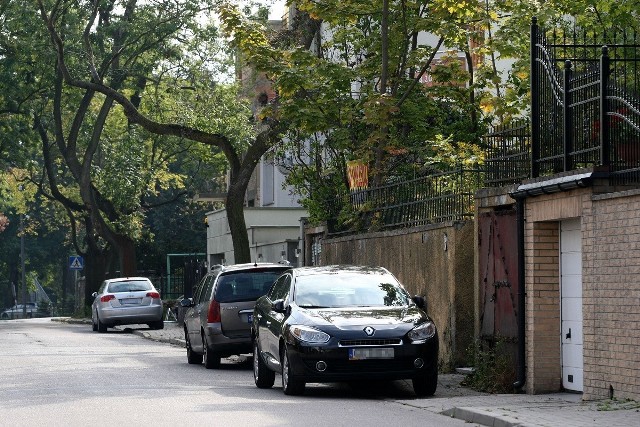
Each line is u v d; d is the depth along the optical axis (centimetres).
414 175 3312
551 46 2314
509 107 3369
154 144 8238
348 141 3569
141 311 5816
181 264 10306
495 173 2633
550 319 2298
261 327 2558
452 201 2848
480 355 2497
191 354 3400
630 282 1964
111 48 7350
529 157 2478
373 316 2309
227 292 3177
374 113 3344
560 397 2189
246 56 3516
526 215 2327
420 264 2975
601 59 2080
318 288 2445
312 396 2325
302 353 2266
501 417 1797
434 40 5078
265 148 5050
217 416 1939
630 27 2975
